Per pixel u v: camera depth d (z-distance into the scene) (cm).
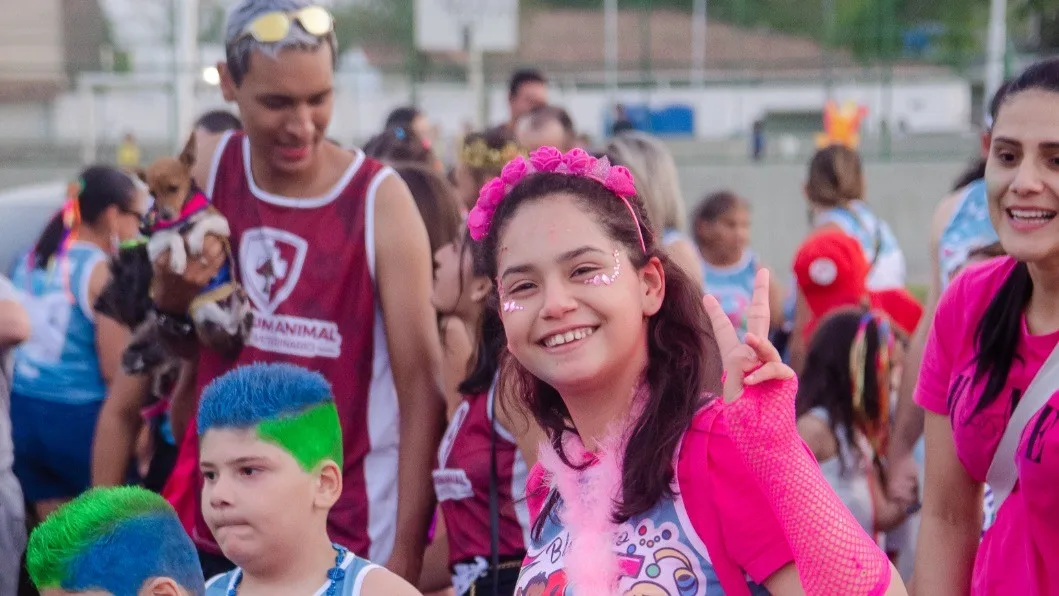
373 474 329
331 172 328
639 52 2039
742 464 172
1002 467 244
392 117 593
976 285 254
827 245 473
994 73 1741
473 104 1758
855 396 389
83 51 1808
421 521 330
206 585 244
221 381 239
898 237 1725
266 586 237
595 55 2119
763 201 1772
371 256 324
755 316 172
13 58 1817
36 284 508
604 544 180
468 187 448
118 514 201
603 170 189
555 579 186
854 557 162
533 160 194
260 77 306
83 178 520
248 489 230
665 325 189
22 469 510
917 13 1902
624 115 1565
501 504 312
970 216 389
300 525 234
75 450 507
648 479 177
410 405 330
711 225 661
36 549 202
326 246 323
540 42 2133
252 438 229
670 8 2050
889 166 1725
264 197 327
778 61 1783
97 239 512
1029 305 242
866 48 1775
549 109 570
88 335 506
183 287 321
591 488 185
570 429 200
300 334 324
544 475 205
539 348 184
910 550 411
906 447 381
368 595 236
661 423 180
